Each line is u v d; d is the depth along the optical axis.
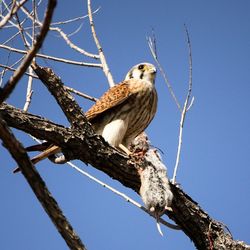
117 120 12.20
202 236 9.63
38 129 8.73
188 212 9.48
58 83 8.87
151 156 9.45
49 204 5.88
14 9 6.08
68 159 9.33
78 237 5.99
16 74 5.38
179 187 9.55
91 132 9.16
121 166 9.37
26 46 8.54
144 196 9.00
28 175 5.72
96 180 9.82
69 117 9.05
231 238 9.71
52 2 5.08
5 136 5.47
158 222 8.91
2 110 8.43
